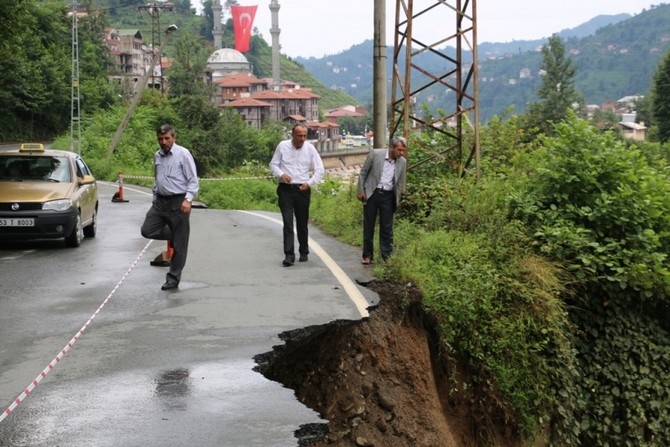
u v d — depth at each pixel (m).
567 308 10.18
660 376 10.18
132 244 13.78
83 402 5.69
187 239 9.59
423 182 14.02
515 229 10.86
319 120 140.38
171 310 8.45
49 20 74.00
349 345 7.91
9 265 11.45
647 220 10.98
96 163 38.38
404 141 10.70
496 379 8.77
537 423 8.98
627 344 10.20
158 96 61.62
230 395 5.89
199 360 6.69
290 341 7.29
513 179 12.84
